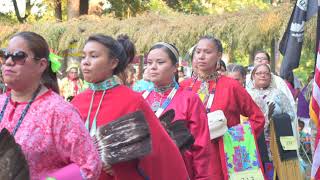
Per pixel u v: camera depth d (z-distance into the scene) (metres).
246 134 6.86
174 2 26.39
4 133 3.33
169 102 5.88
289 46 9.26
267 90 8.39
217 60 6.89
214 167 6.69
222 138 6.76
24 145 3.45
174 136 5.20
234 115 6.89
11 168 3.30
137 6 25.88
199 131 5.80
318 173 6.67
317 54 7.67
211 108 6.78
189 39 16.25
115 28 17.56
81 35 18.03
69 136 3.44
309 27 13.12
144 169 4.45
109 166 4.26
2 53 3.56
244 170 6.79
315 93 6.86
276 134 7.96
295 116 8.45
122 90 4.75
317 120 6.86
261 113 7.00
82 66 4.75
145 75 6.47
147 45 16.84
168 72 5.91
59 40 18.38
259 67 8.41
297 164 7.97
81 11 24.22
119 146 4.21
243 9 15.91
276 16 14.73
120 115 4.65
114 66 4.77
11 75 3.52
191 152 5.75
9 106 3.61
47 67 3.73
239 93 6.86
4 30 18.94
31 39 3.56
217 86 6.86
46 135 3.46
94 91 4.79
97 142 4.29
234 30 15.58
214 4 26.52
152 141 4.54
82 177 3.39
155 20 17.12
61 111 3.46
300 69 19.64
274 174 7.98
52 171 3.42
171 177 4.58
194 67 7.05
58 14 25.44
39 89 3.62
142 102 4.71
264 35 15.09
